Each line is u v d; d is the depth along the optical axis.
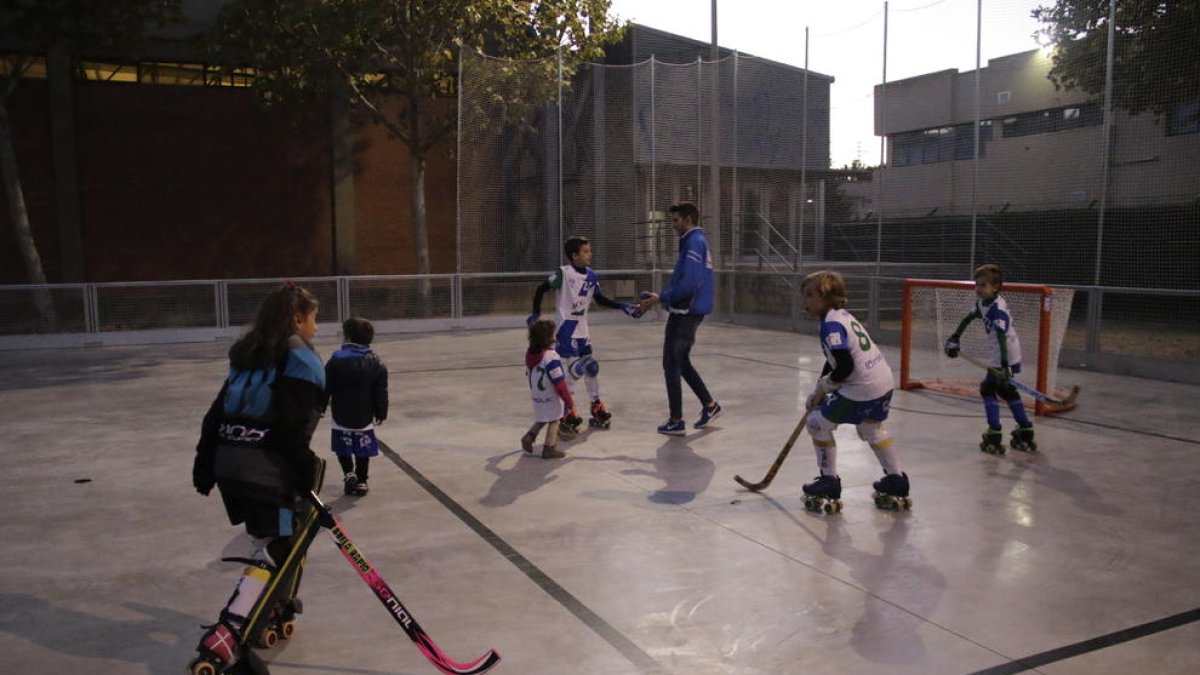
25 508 5.41
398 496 5.60
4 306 13.85
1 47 18.47
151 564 4.44
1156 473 6.00
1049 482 5.80
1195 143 10.69
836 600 3.90
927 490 5.63
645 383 10.01
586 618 3.73
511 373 10.95
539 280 16.73
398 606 3.12
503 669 3.28
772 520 5.05
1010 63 13.28
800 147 16.88
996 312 6.51
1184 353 9.83
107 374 11.21
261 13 16.94
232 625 3.00
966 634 3.55
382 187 22.08
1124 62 11.07
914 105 15.41
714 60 16.67
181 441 7.30
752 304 16.22
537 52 18.56
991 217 13.80
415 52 18.00
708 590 4.03
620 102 17.50
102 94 19.36
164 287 14.65
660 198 17.95
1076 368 10.93
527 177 16.64
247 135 20.64
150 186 19.92
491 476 6.07
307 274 21.39
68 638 3.58
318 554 4.55
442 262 22.89
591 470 6.21
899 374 10.47
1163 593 3.97
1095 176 12.11
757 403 8.70
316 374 3.19
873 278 13.49
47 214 19.08
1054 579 4.14
